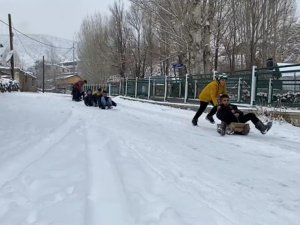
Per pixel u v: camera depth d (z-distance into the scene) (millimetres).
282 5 36812
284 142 9203
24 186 4828
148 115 15109
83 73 67250
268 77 14258
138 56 50688
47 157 6414
